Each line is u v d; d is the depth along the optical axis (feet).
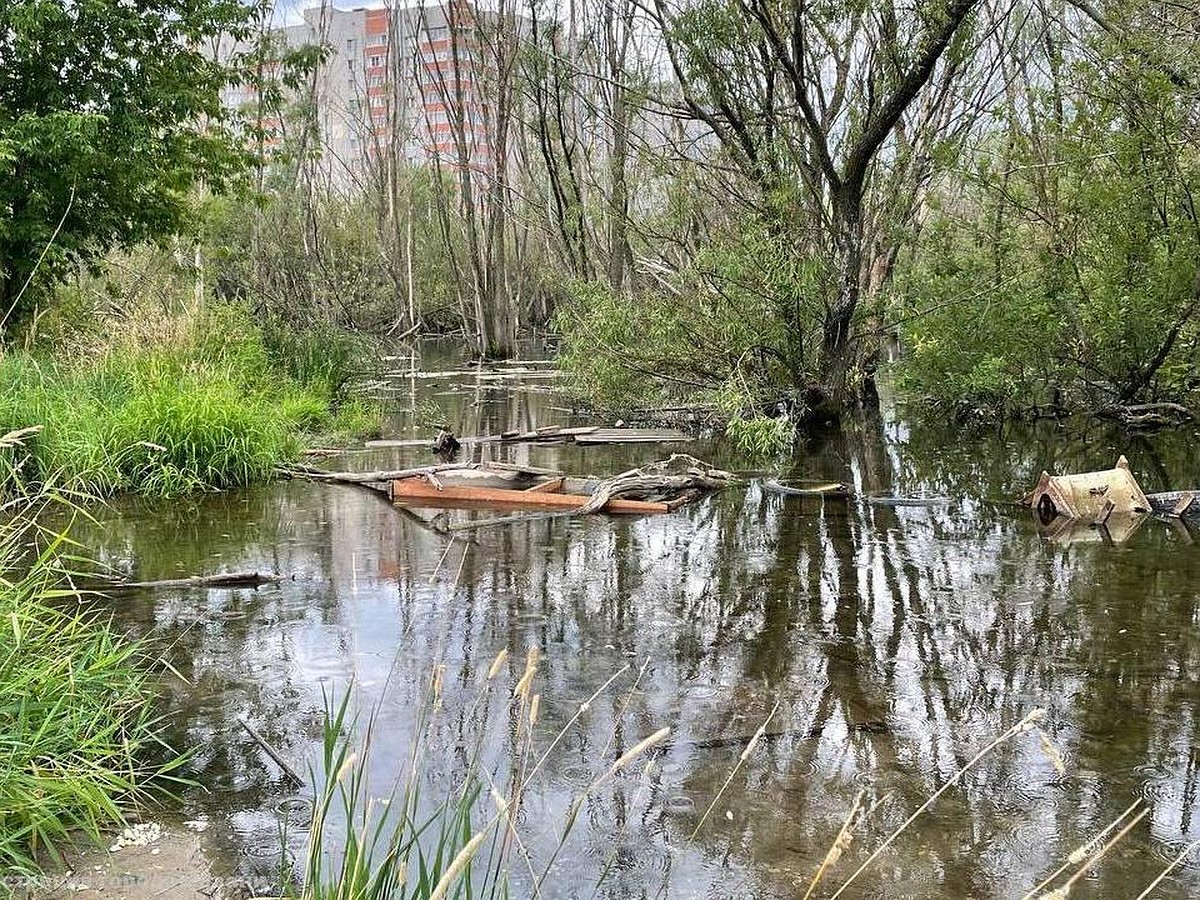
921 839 10.43
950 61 41.27
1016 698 14.23
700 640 16.75
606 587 19.94
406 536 24.45
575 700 14.11
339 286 107.24
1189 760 12.22
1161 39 35.42
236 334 44.68
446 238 101.91
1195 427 42.47
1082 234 41.70
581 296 45.09
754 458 37.04
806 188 40.55
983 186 41.27
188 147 51.93
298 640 16.53
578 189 66.85
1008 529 24.99
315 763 12.06
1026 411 46.57
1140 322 39.19
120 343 39.88
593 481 30.12
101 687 12.73
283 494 30.19
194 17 49.67
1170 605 18.42
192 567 21.34
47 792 10.22
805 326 41.81
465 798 7.84
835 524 25.79
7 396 29.50
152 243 55.98
